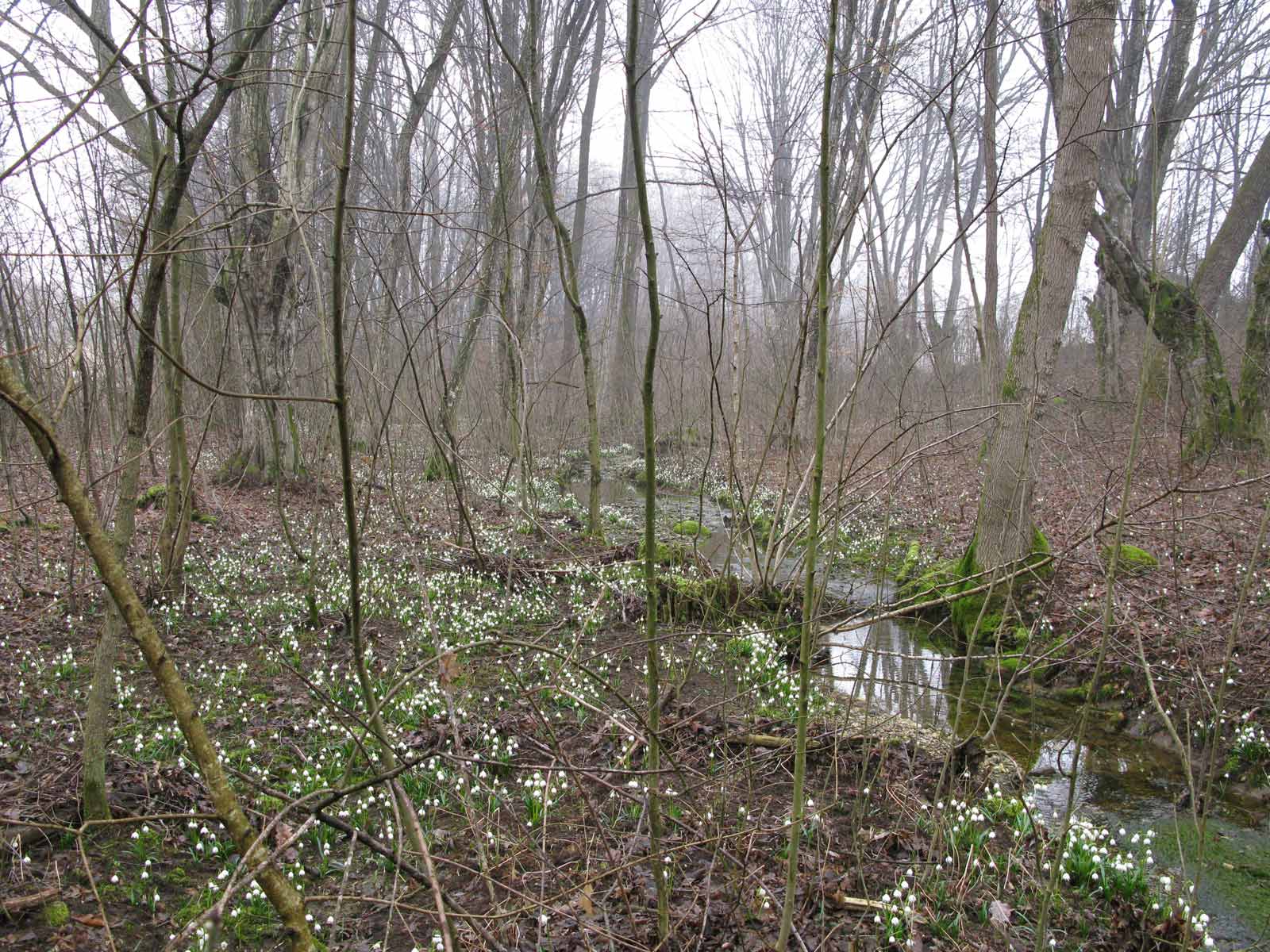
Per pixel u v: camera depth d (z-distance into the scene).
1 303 7.66
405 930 4.32
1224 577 9.99
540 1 12.45
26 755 5.62
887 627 10.75
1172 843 5.90
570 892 4.09
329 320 9.19
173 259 7.46
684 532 14.11
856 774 6.26
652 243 3.28
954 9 4.98
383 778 2.83
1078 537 4.82
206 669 7.61
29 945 3.88
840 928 4.47
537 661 8.09
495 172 12.33
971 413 15.32
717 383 6.17
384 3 13.78
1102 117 8.43
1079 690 8.30
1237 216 16.09
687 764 6.17
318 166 12.63
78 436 9.74
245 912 4.36
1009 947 4.22
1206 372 15.45
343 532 12.48
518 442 11.19
